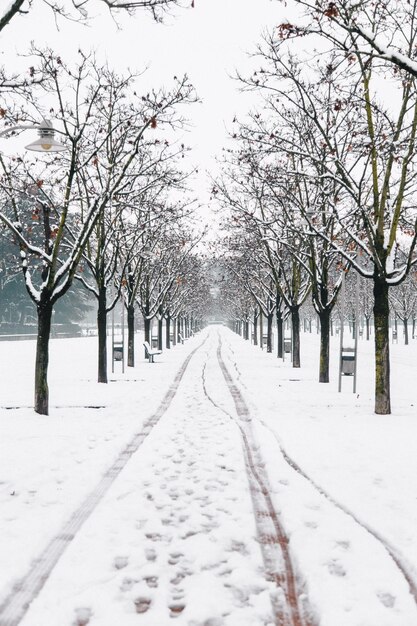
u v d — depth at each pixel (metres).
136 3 6.52
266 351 35.78
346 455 7.70
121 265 20.75
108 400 12.98
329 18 7.46
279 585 4.09
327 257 16.81
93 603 3.77
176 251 28.00
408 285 47.91
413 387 16.48
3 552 4.51
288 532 5.00
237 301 56.50
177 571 4.28
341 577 4.12
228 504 5.80
